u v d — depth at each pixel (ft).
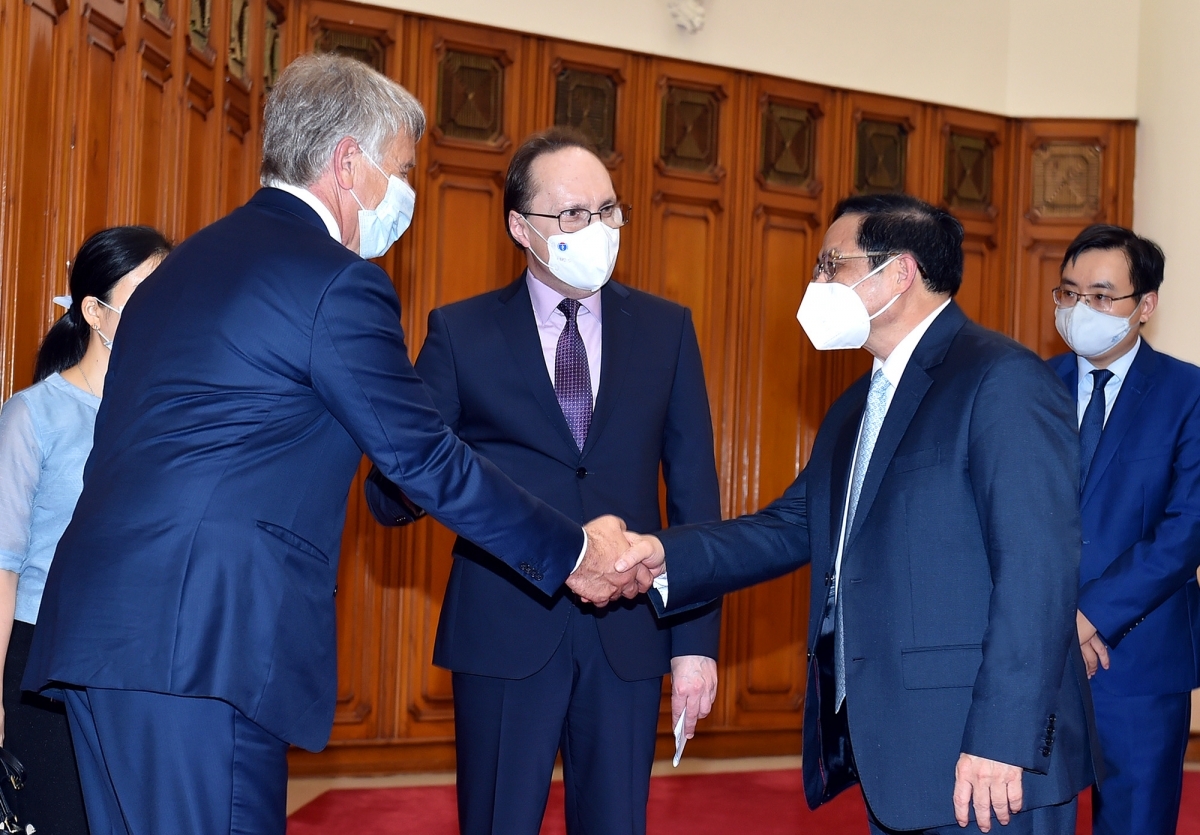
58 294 11.28
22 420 7.75
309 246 5.88
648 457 7.88
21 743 7.64
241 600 5.50
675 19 17.88
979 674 5.95
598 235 7.63
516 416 7.68
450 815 14.23
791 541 7.84
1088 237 9.30
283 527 5.67
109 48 12.29
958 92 19.67
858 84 19.04
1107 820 8.89
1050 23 19.98
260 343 5.65
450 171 16.89
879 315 6.88
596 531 7.15
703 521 7.97
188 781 5.44
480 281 17.02
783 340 18.66
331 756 16.26
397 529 16.63
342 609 16.31
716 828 13.71
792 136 18.85
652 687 7.63
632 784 7.50
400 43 16.53
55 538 7.75
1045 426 6.18
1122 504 8.93
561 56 17.37
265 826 5.65
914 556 6.35
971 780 5.89
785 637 18.65
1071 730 6.33
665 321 8.21
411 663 16.65
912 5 19.42
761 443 18.43
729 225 18.29
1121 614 8.43
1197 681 9.05
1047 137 19.97
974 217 19.85
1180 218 18.63
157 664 5.36
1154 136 19.24
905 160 19.44
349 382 5.74
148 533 5.48
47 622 5.61
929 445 6.41
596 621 7.48
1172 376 9.16
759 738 18.34
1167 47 19.08
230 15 14.94
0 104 10.28
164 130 13.52
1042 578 5.94
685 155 18.17
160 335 5.78
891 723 6.28
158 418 5.62
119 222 12.44
